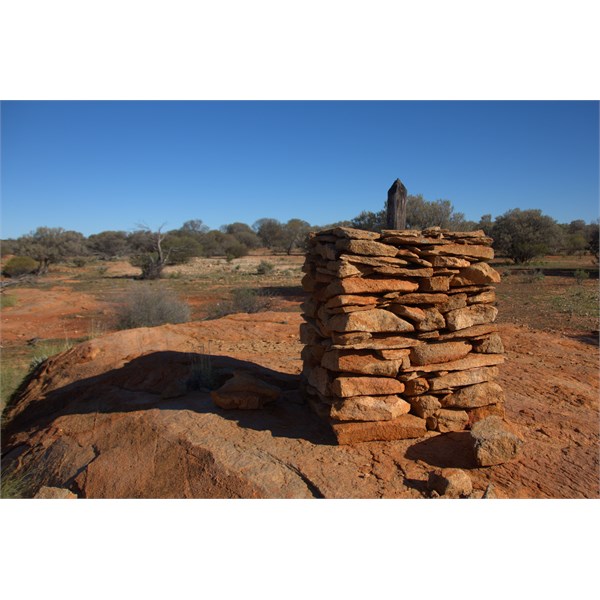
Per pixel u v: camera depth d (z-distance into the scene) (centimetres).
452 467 439
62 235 5203
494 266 3691
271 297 2044
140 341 996
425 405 495
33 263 3812
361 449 466
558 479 423
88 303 2167
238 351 967
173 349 963
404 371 492
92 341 970
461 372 502
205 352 933
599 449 488
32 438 625
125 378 728
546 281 2489
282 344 1048
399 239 488
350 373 483
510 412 595
